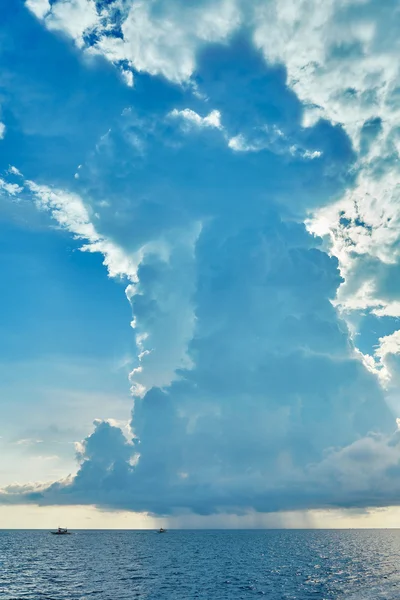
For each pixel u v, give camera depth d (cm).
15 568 10219
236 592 6681
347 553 13500
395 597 5797
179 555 13600
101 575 8862
